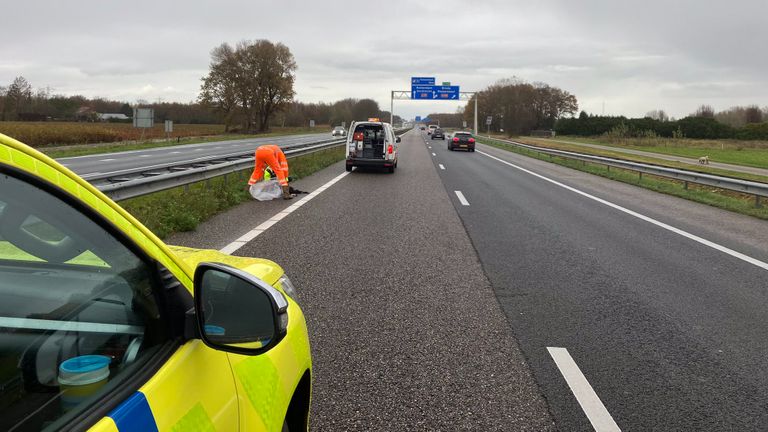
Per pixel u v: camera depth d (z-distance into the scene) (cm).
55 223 131
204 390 156
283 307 170
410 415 342
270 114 9869
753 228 1109
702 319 538
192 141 5272
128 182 851
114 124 6238
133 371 139
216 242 798
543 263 751
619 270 725
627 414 351
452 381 389
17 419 115
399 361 420
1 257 143
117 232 142
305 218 1033
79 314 140
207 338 157
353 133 2100
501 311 544
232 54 8819
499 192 1598
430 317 520
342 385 378
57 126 4109
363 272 671
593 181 2062
